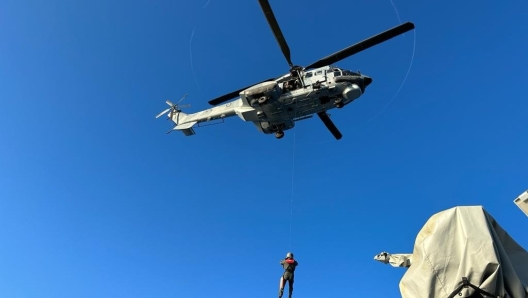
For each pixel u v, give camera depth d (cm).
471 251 380
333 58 1588
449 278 384
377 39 1470
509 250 429
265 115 1714
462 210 417
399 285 429
